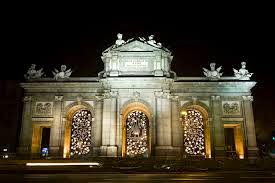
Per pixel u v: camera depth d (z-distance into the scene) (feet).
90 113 194.08
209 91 187.83
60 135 182.19
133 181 70.54
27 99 187.62
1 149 219.20
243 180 71.82
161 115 173.88
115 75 178.40
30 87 188.75
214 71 191.01
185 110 189.47
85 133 190.39
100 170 104.68
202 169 112.37
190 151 187.21
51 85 187.93
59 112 185.37
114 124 172.76
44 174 88.69
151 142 173.58
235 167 123.24
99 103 184.55
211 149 181.68
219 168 117.70
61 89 188.65
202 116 193.98
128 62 183.52
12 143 221.25
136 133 186.91
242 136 182.19
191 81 185.78
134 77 176.04
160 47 186.09
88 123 191.93
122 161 140.36
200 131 191.11
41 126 191.21
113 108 175.01
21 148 180.34
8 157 168.04
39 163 127.13
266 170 111.55
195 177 80.12
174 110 183.52
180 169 111.24
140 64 183.01
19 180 72.74
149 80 177.17
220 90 187.62
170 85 183.52
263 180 71.77
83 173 93.40
